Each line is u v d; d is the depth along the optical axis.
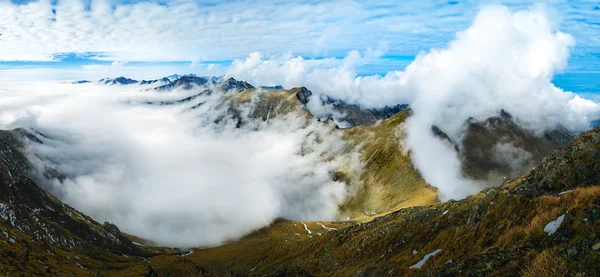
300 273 80.31
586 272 18.80
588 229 21.45
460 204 57.12
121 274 140.88
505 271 23.92
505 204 37.56
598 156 37.78
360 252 74.75
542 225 25.88
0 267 78.50
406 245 58.16
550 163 42.78
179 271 159.00
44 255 127.44
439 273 30.75
